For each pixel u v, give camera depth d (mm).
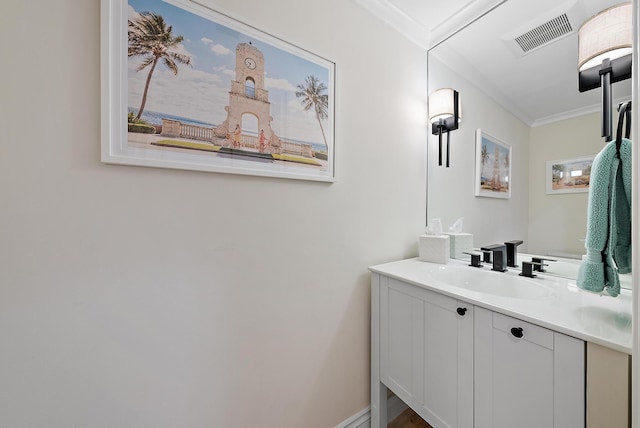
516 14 1127
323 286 1108
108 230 687
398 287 1071
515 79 1154
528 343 664
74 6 637
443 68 1423
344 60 1151
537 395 649
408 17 1320
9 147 582
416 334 992
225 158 836
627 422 513
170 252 772
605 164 649
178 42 757
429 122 1503
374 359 1192
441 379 897
